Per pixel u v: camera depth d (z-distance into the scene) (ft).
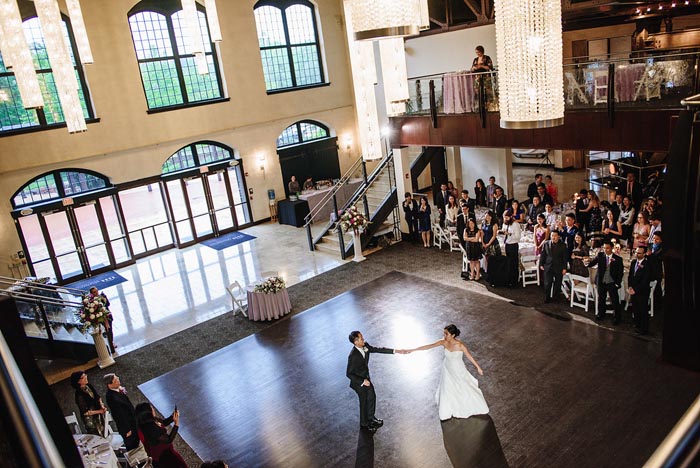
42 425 2.79
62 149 51.78
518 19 11.51
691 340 10.80
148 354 37.27
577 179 67.31
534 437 23.80
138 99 55.83
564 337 31.53
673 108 31.48
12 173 49.49
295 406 28.78
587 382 27.09
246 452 25.73
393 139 50.47
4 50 24.50
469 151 61.57
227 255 55.98
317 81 70.23
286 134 68.49
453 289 40.24
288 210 63.93
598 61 34.22
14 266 49.93
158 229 59.67
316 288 44.21
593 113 35.27
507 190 59.16
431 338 33.60
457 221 43.47
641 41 46.60
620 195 40.50
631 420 24.08
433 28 56.80
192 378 33.27
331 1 68.80
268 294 39.01
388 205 51.78
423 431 25.25
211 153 62.54
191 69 59.98
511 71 11.93
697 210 9.97
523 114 12.00
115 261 56.39
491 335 32.89
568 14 44.73
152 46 57.06
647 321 30.50
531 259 39.55
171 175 58.95
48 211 51.60
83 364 37.42
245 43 62.39
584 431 23.76
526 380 27.94
